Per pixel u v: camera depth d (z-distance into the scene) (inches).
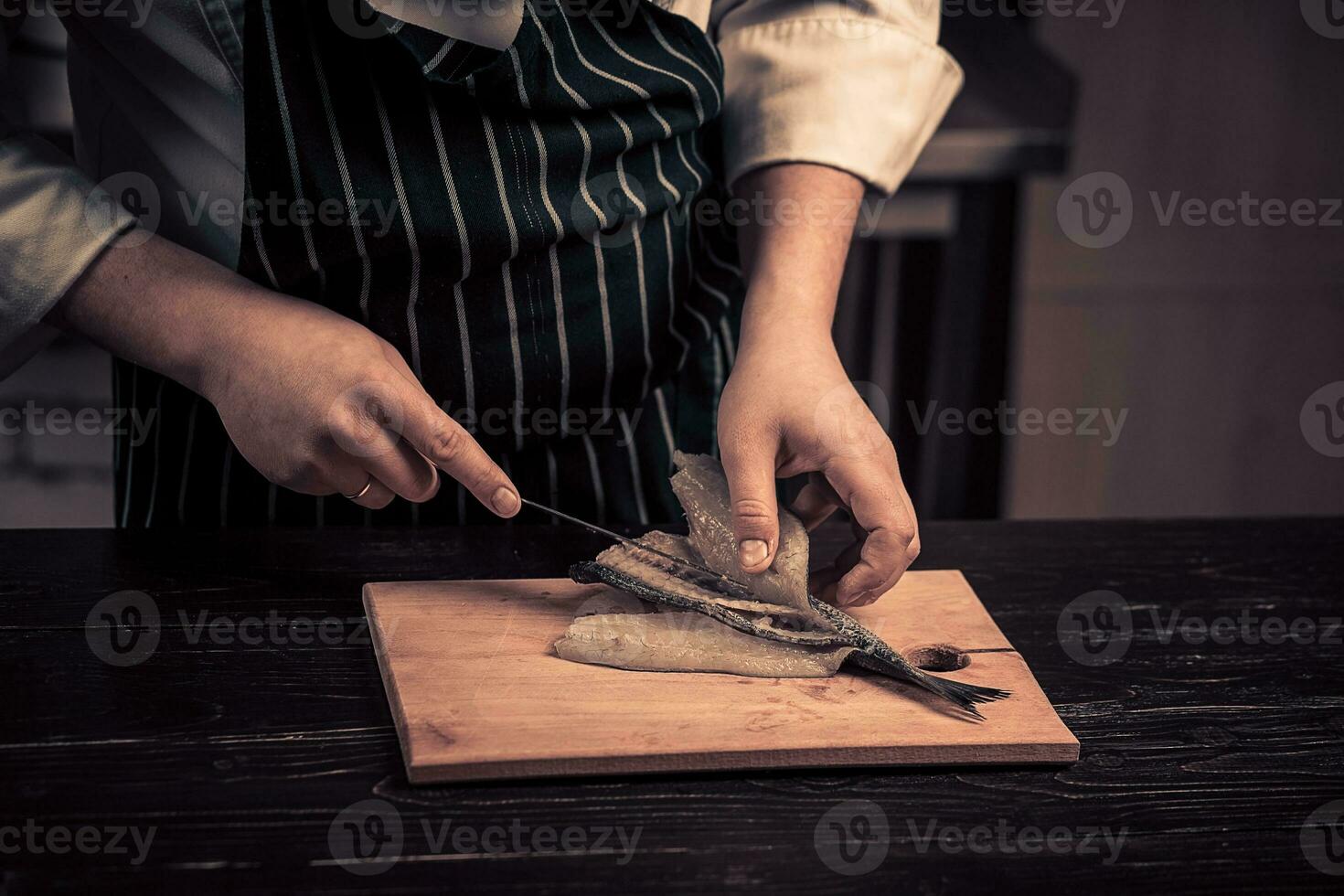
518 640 51.8
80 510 121.3
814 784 45.0
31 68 94.7
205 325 53.9
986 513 127.3
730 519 55.1
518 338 60.7
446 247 56.2
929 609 57.6
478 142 55.5
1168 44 165.2
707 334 69.6
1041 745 46.3
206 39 55.2
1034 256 172.9
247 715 47.1
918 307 121.3
